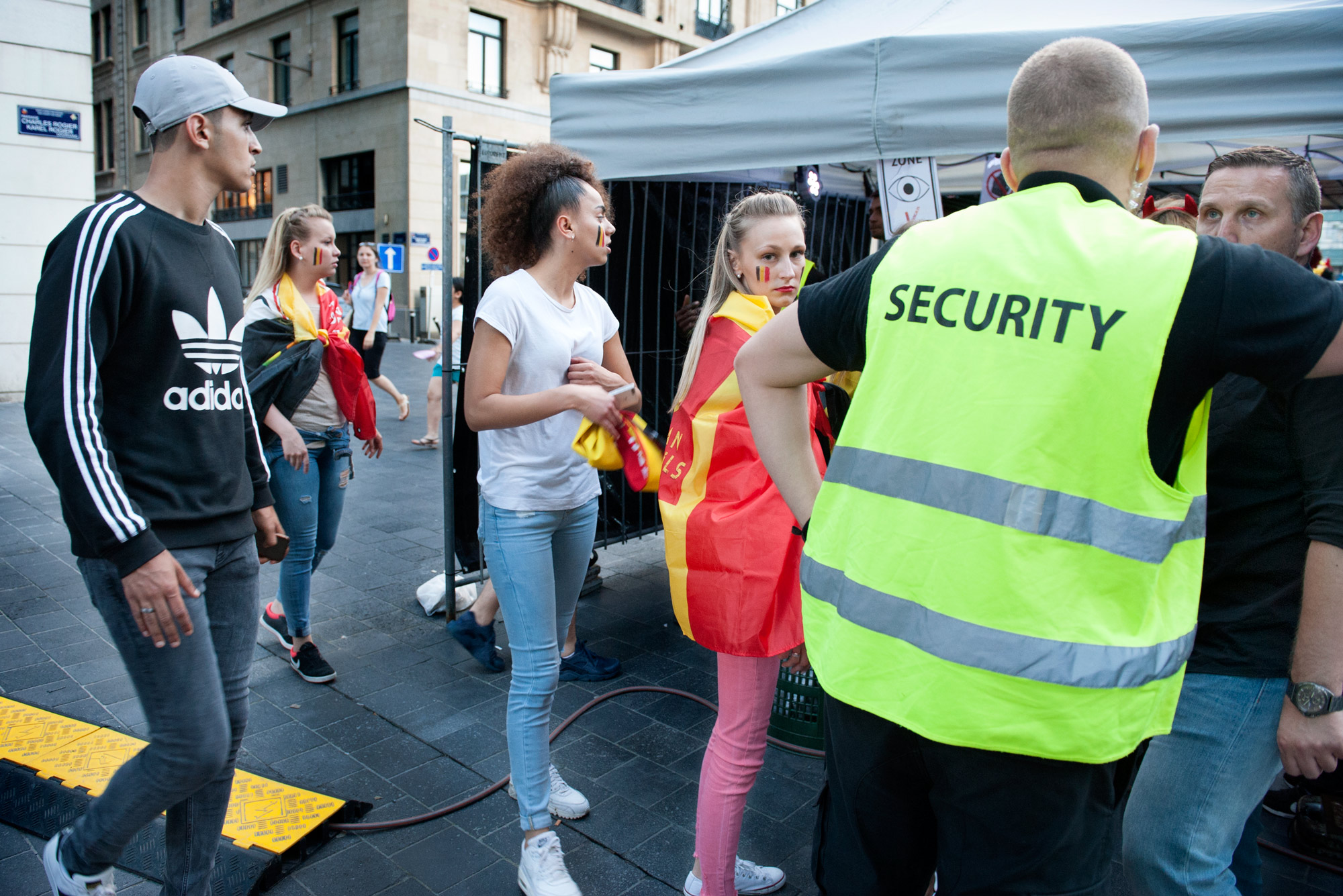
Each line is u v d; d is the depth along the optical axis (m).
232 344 1.79
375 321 8.97
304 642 3.29
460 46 21.91
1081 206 1.06
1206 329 0.96
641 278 4.11
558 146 2.32
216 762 1.69
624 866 2.26
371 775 2.64
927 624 1.05
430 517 5.64
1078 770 1.05
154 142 1.70
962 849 1.12
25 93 8.71
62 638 3.49
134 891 2.05
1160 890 1.53
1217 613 1.50
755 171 4.56
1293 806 2.56
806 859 2.32
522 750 2.13
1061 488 0.99
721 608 1.76
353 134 22.88
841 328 1.22
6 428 7.81
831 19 3.45
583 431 2.02
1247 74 2.32
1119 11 2.66
